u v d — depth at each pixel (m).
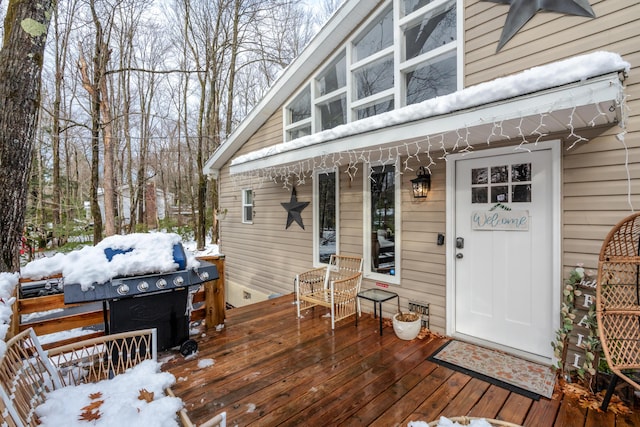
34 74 2.27
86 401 1.53
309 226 5.16
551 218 2.75
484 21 3.06
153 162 16.36
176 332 2.99
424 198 3.56
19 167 2.24
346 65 4.49
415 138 2.83
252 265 6.59
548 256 2.77
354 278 3.93
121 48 11.34
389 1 3.94
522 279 2.92
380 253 4.07
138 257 2.75
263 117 6.04
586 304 2.51
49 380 1.68
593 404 2.17
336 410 2.16
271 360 2.88
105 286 2.55
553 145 2.69
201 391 2.39
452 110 2.49
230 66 11.61
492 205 3.10
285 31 12.97
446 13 3.46
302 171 5.19
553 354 2.72
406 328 3.25
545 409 2.15
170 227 13.82
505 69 2.93
